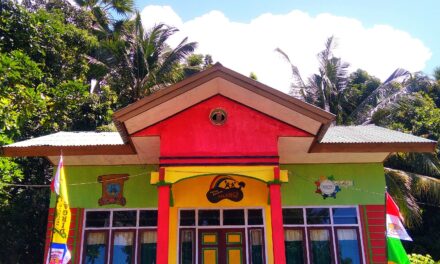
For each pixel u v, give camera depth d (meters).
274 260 8.28
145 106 8.68
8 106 9.18
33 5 19.45
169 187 8.83
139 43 23.41
